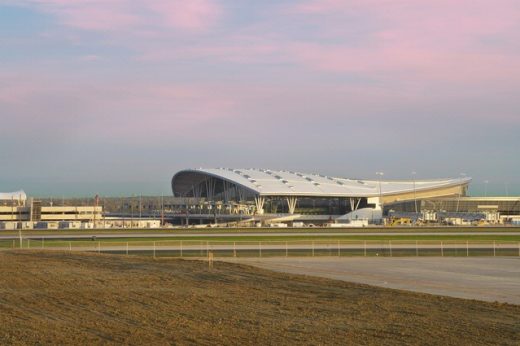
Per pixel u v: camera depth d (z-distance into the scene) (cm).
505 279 4125
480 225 13412
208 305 2759
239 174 18062
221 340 2011
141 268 4462
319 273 4444
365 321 2405
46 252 5800
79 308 2625
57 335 2048
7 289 3203
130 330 2145
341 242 7362
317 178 19138
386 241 7556
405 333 2167
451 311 2673
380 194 18025
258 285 3550
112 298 2925
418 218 16125
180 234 9350
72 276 3841
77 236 8925
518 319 2498
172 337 2039
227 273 4178
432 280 4047
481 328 2275
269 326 2270
